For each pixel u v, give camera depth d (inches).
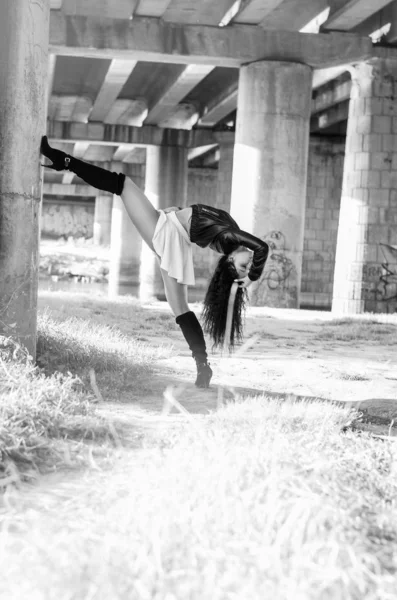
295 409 259.1
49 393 240.2
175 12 1268.5
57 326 416.2
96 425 221.8
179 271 313.7
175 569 109.4
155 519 123.2
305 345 581.0
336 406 289.7
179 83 1576.0
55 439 207.8
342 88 1644.9
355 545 120.9
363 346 597.6
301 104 1249.4
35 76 320.5
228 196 2060.8
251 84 1249.4
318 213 2164.1
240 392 328.2
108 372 334.3
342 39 1262.3
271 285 1227.9
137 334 582.2
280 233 1232.8
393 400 318.7
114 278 2498.8
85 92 1841.8
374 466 185.3
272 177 1234.0
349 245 1320.1
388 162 1300.4
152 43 1243.8
